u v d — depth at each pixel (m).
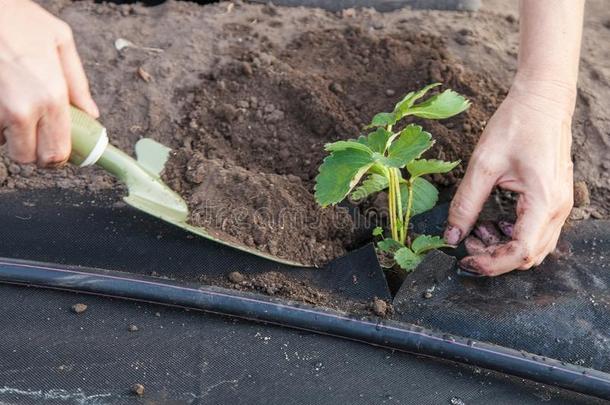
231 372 1.12
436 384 1.11
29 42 1.04
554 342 1.13
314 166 1.28
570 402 1.10
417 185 1.23
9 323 1.15
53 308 1.16
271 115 1.32
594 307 1.16
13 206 1.25
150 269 1.19
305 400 1.10
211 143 1.30
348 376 1.12
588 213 1.26
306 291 1.17
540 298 1.17
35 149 1.07
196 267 1.19
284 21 1.44
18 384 1.10
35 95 1.03
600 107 1.33
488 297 1.17
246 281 1.18
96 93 1.35
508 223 1.20
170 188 1.21
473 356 1.12
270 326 1.15
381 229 1.20
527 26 1.19
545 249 1.16
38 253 1.20
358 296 1.17
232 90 1.34
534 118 1.16
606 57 1.40
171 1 1.47
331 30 1.42
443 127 1.29
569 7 1.19
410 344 1.13
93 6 1.46
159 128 1.32
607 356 1.13
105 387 1.10
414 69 1.36
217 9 1.46
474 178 1.16
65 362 1.12
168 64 1.37
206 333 1.15
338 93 1.33
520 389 1.11
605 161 1.29
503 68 1.38
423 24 1.43
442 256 1.18
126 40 1.40
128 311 1.16
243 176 1.22
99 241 1.21
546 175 1.14
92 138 1.10
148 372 1.12
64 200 1.26
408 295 1.17
